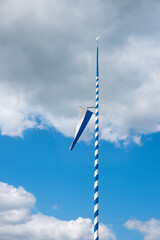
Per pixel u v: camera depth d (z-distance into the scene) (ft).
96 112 59.93
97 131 56.54
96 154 53.21
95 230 46.09
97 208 47.80
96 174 50.98
